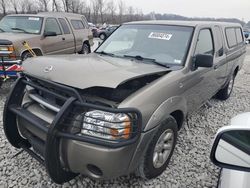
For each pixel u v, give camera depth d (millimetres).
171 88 3258
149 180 3355
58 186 3207
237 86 8492
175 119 3715
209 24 4820
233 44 6113
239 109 6180
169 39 4145
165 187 3256
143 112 2787
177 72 3502
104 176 2705
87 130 2619
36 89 3172
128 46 4328
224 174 2096
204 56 3742
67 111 2605
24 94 3332
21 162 3635
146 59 3969
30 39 7723
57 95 2801
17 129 3381
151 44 4180
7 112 3244
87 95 2848
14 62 6805
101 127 2586
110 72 2867
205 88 4570
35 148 3109
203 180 3430
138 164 2951
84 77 2744
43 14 9336
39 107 3127
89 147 2586
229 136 1690
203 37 4453
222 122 5309
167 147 3383
